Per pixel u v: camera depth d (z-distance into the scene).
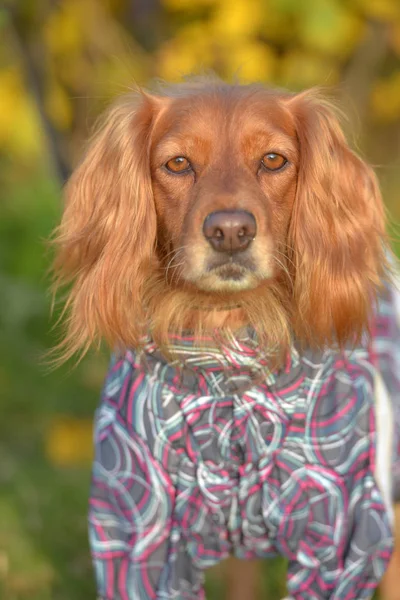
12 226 6.85
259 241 2.54
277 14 4.48
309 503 2.64
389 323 3.05
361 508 2.66
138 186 2.77
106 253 2.79
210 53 4.61
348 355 2.76
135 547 2.67
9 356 5.94
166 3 4.67
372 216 2.88
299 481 2.63
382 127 5.96
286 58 4.80
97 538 2.71
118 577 2.70
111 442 2.70
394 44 5.07
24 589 3.71
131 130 2.78
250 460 2.62
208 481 2.62
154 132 2.76
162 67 4.63
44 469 4.71
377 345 2.96
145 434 2.64
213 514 2.66
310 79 4.80
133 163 2.77
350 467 2.66
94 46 4.92
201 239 2.53
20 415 5.40
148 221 2.76
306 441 2.63
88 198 2.88
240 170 2.60
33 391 5.63
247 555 2.84
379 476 2.67
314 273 2.76
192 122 2.64
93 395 5.59
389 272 2.98
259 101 2.72
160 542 2.68
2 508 4.21
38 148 6.72
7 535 4.02
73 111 4.79
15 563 3.84
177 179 2.68
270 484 2.64
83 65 4.90
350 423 2.66
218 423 2.62
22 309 6.24
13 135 6.43
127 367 2.76
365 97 5.48
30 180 8.02
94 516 2.72
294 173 2.77
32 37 4.70
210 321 2.73
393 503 2.94
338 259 2.79
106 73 4.83
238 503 2.66
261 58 4.55
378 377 2.78
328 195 2.80
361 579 2.71
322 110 2.86
